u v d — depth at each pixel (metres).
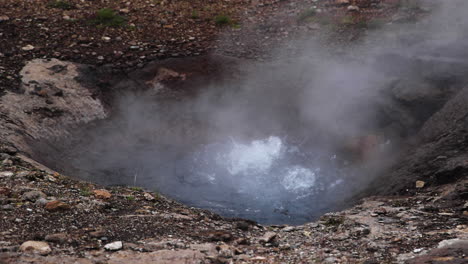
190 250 3.71
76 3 11.36
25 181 5.02
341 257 3.82
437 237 4.09
